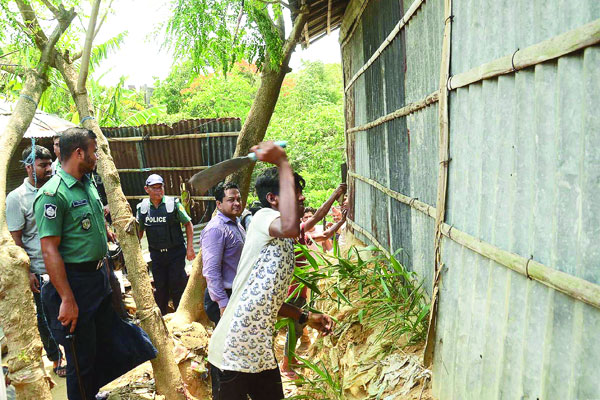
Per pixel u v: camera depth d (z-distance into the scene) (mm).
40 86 3852
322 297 4344
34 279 4527
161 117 15445
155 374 3980
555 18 1791
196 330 4801
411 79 3791
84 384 3531
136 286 3980
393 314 3840
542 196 1909
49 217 3225
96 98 12562
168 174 9609
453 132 2771
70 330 3352
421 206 3562
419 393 2973
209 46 4500
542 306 1922
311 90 20562
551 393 1847
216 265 3887
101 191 7105
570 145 1737
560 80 1761
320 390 3412
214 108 15945
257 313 2688
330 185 12742
